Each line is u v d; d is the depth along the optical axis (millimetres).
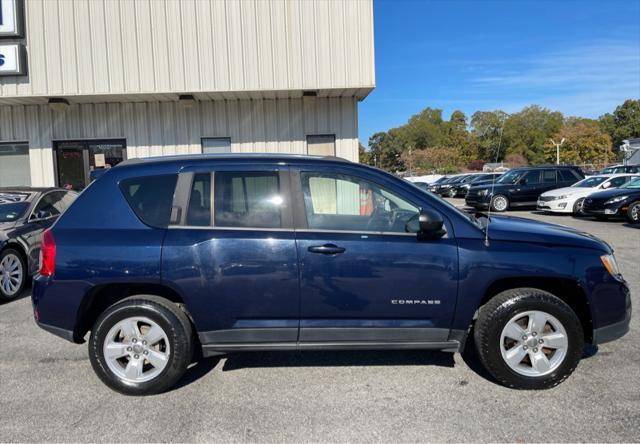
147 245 3555
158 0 10438
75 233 3629
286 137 11930
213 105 11898
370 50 10531
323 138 12008
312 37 10508
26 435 3086
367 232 3623
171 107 11891
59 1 10422
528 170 18734
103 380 3645
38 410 3426
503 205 18156
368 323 3609
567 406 3346
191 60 10508
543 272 3543
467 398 3490
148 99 11391
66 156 12000
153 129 11922
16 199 7305
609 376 3797
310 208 3697
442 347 3641
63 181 12008
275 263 3541
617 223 13656
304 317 3600
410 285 3559
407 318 3621
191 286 3539
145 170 3787
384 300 3570
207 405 3467
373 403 3447
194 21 10477
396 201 3715
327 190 3734
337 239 3572
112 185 3752
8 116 11914
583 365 4016
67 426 3195
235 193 3703
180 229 3613
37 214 7262
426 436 3004
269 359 4281
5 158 12000
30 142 11906
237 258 3541
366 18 10508
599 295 3604
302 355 4355
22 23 10430
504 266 3543
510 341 3635
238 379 3889
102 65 10484
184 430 3131
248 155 3891
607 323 3641
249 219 3643
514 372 3570
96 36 10461
